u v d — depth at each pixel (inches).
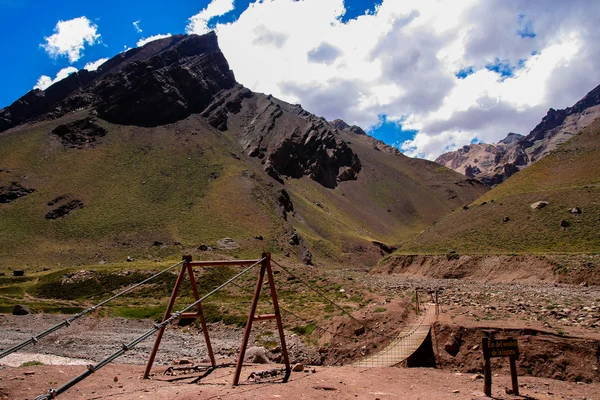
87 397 631.2
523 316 1148.5
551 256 2714.1
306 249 6628.9
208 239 6008.9
